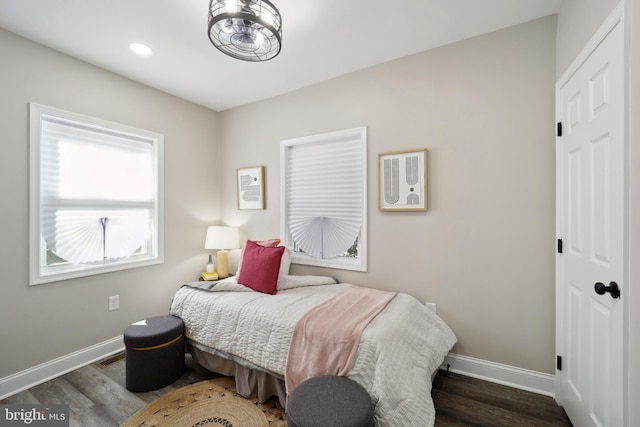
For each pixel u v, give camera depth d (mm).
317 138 2736
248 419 1651
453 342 2012
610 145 1209
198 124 3230
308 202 2881
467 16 1834
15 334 1958
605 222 1247
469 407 1736
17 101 1972
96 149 2434
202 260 3250
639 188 1027
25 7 1708
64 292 2199
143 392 1902
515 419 1636
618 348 1139
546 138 1835
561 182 1727
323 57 2311
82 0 1656
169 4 1696
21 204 1991
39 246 2066
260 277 2291
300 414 1194
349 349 1502
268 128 3074
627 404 1081
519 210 1912
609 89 1215
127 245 2641
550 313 1826
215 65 2410
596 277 1325
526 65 1891
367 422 1182
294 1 1685
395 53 2260
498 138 1973
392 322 1691
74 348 2244
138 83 2682
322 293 2236
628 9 1073
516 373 1925
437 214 2180
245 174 3225
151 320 2133
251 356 1791
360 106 2506
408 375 1474
